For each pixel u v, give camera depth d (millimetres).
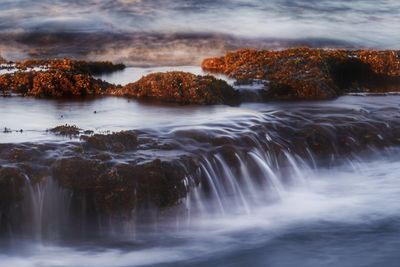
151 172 10164
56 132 11195
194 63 18578
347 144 12852
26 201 9797
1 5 25641
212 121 12289
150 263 9617
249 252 9953
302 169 12227
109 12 24641
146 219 10141
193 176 10602
